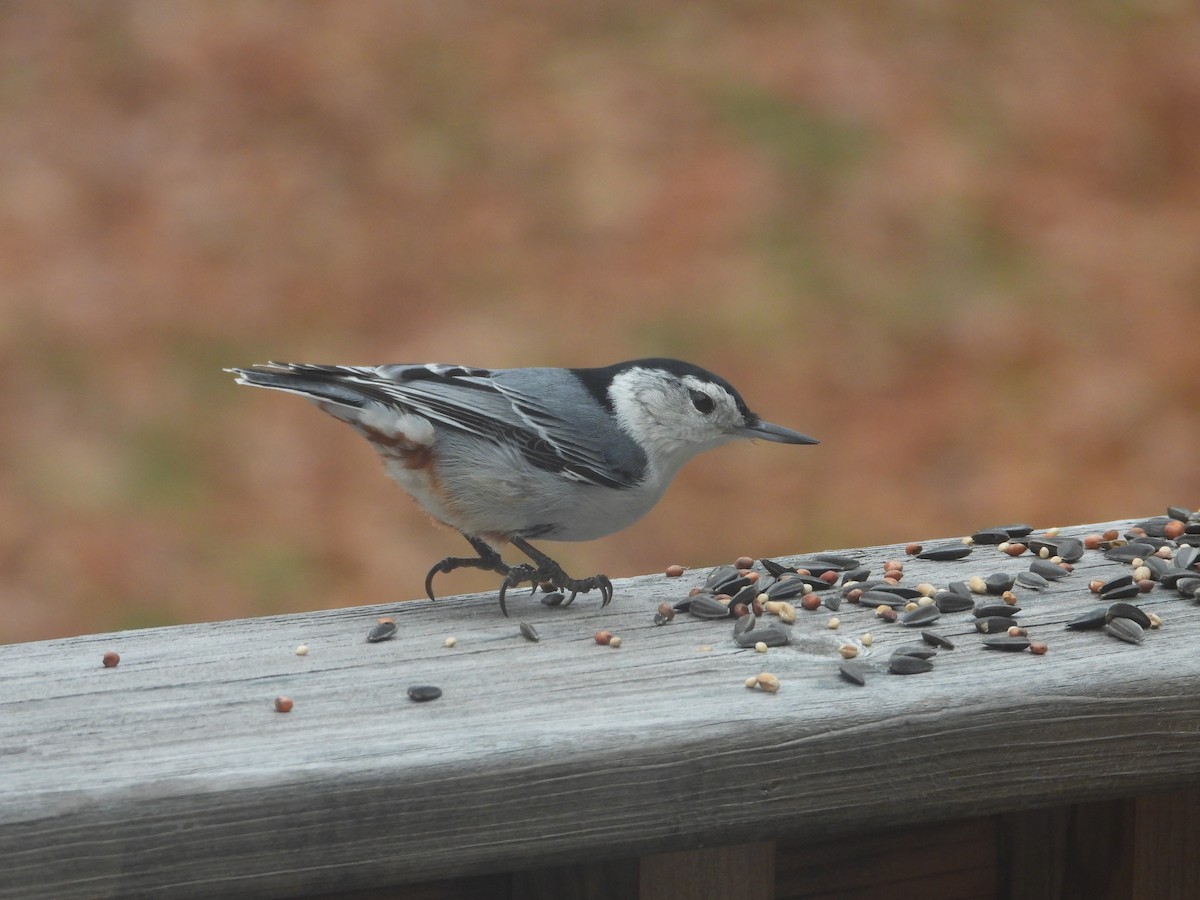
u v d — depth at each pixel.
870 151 18.34
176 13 20.80
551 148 18.45
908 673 4.12
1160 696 4.07
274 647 4.52
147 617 11.20
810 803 3.82
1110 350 15.09
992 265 16.39
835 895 4.27
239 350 14.67
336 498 12.65
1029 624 4.61
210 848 3.42
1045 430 13.91
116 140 18.27
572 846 3.67
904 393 14.38
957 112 19.17
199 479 12.80
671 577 5.49
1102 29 21.11
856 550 5.63
